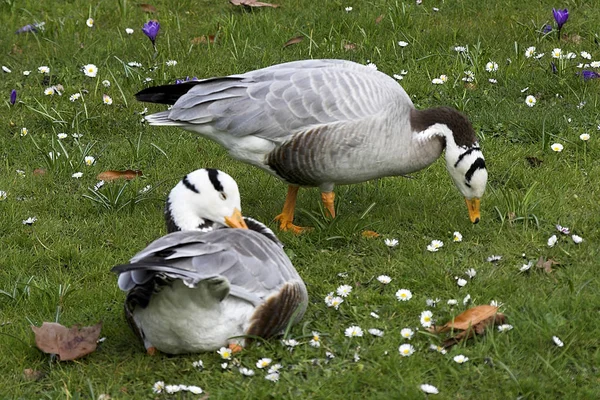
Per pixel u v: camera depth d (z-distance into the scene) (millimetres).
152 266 6379
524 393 6867
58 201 10500
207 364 7238
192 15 15781
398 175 9922
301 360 7293
